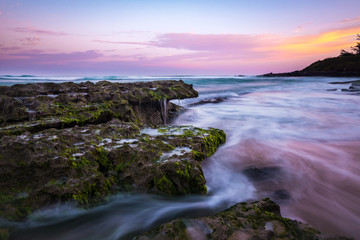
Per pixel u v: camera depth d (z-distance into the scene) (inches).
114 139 200.5
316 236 110.2
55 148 161.5
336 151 275.6
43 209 135.0
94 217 147.6
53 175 144.3
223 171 220.7
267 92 1033.5
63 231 137.9
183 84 434.3
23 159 141.8
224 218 119.2
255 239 102.0
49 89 275.7
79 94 267.7
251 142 303.3
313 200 174.7
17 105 209.8
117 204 157.6
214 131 276.2
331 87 1295.5
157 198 159.5
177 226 108.4
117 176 165.5
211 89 1049.5
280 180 205.3
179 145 208.4
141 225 145.4
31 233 132.5
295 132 355.9
